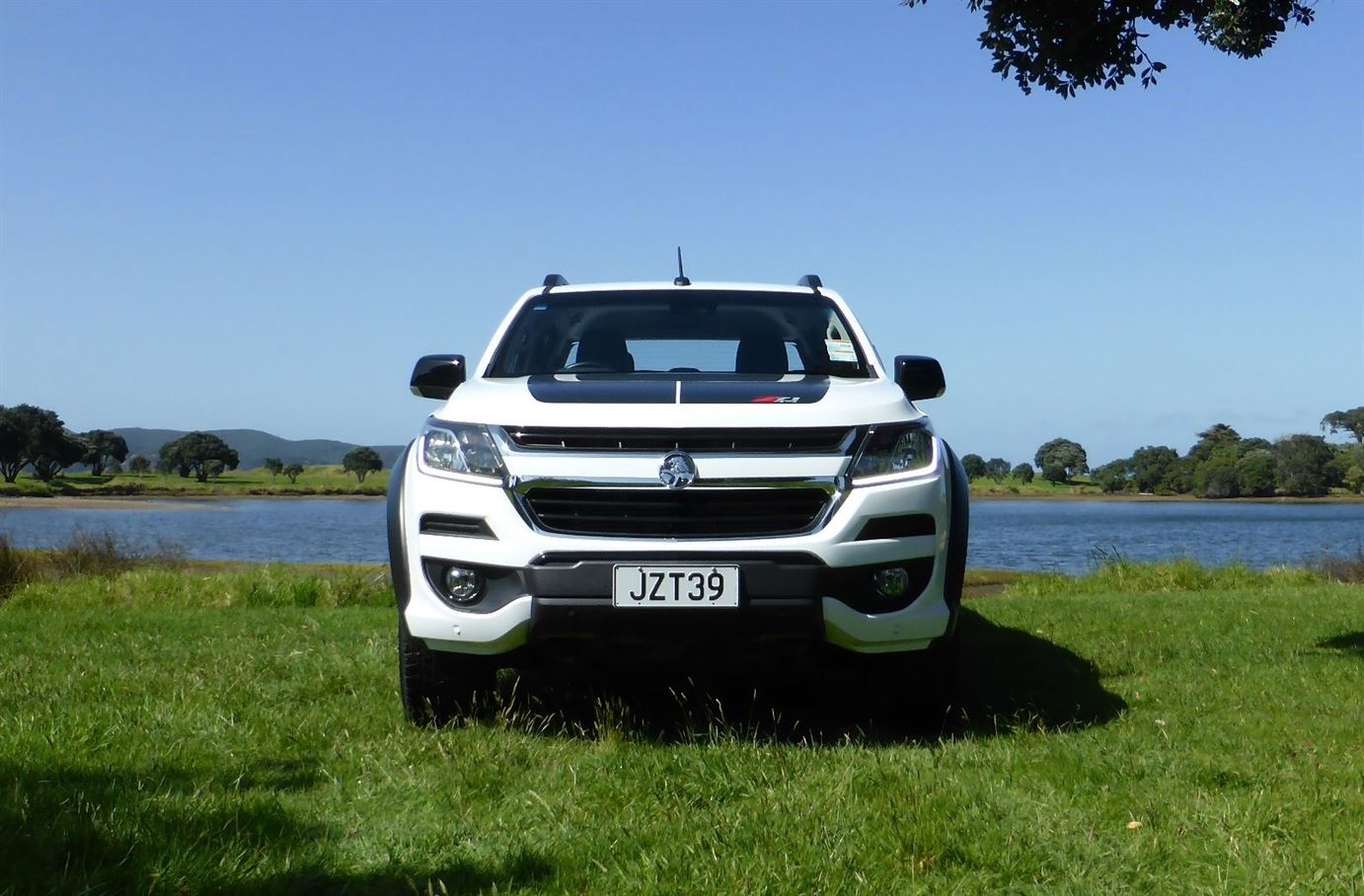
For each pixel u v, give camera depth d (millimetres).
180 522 73812
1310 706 5352
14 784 3576
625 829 3305
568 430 4469
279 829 3289
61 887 2717
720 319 5848
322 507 126812
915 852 3127
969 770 3994
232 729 4582
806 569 4336
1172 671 6445
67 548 16641
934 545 4566
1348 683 5996
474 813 3547
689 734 4676
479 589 4496
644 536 4387
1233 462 165500
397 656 6609
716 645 4449
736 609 4324
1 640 7852
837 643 4434
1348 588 13477
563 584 4348
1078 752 4180
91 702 5180
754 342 5652
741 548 4328
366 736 4594
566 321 5895
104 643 7484
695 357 5586
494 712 5027
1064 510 134000
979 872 3000
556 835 3311
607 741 4441
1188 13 7105
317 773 4000
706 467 4383
